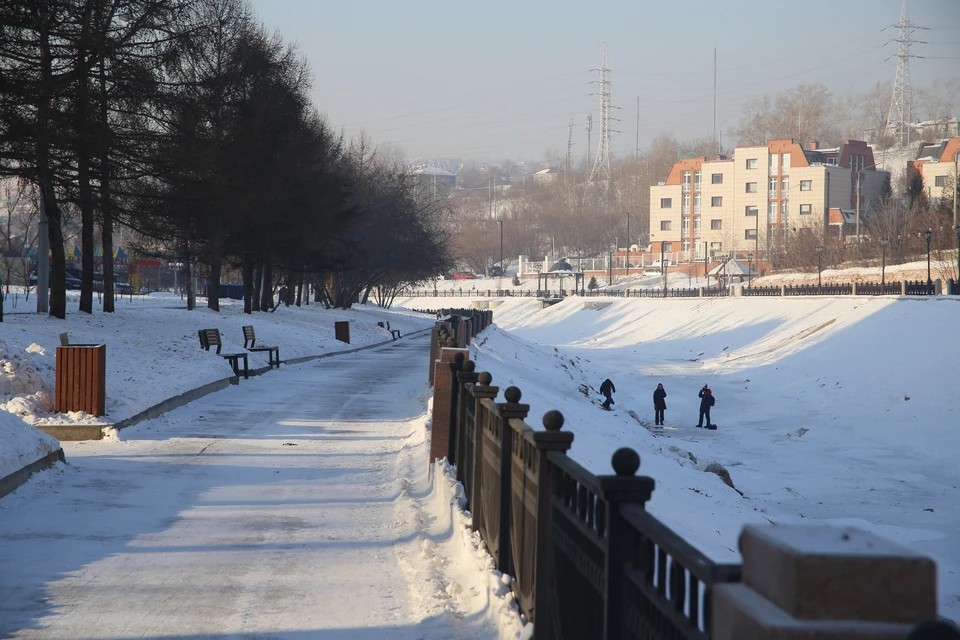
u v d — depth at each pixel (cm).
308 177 4931
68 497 1100
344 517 1052
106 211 3142
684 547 340
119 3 3027
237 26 4481
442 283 19262
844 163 15500
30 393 1623
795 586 215
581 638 512
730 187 15550
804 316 7400
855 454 3303
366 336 5878
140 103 3089
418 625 692
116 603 728
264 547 915
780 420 4150
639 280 15525
